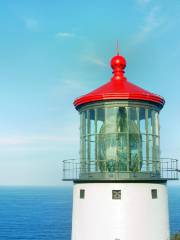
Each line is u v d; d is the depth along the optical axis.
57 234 146.50
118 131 16.12
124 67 18.53
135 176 15.80
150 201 15.87
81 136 17.52
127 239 15.42
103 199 15.79
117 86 17.33
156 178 16.41
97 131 16.56
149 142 16.55
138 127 16.30
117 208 15.58
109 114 16.34
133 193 15.68
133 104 16.33
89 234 15.94
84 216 16.22
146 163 16.27
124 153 15.93
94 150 16.50
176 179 17.25
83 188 16.47
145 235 15.60
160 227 16.03
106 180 15.77
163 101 17.39
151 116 16.91
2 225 172.62
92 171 16.38
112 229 15.53
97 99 16.47
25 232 151.88
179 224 157.12
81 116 17.73
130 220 15.52
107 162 16.02
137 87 17.62
